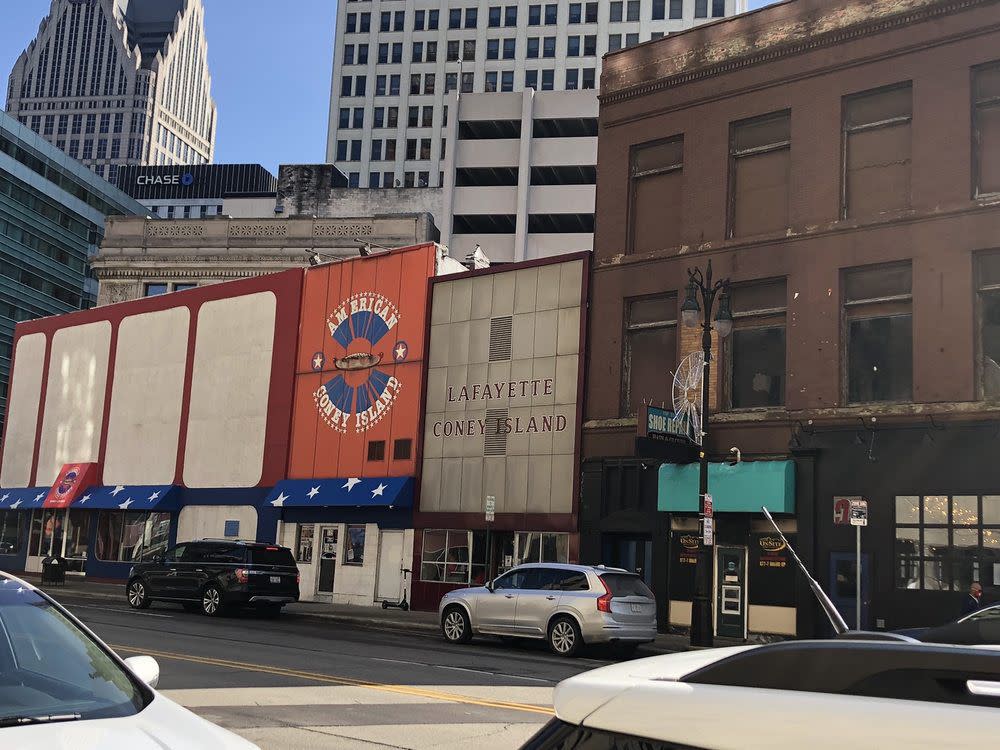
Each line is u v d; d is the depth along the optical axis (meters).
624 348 26.53
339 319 33.72
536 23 100.25
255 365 36.00
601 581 18.45
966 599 20.05
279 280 35.84
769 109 24.72
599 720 2.00
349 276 33.75
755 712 1.76
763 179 24.89
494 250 72.00
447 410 30.00
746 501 22.70
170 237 50.81
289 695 11.61
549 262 28.39
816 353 22.98
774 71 24.69
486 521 26.59
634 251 26.95
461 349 30.05
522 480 27.78
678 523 24.39
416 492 30.20
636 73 27.39
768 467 22.62
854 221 22.83
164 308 39.84
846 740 1.64
